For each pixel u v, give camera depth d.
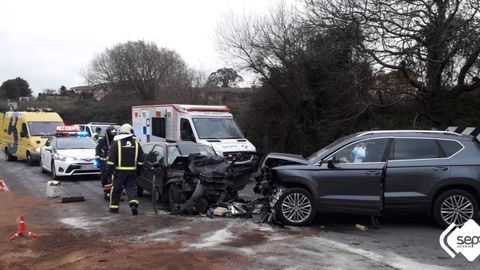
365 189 8.52
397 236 8.02
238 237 7.83
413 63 14.90
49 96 64.94
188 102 35.47
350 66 16.02
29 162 20.88
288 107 20.23
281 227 8.60
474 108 15.80
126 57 51.94
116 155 9.94
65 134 17.61
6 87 82.69
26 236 7.74
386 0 14.40
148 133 19.00
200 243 7.41
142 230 8.34
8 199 11.87
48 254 6.74
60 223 8.96
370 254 6.87
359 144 8.78
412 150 8.66
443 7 13.66
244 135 16.91
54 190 12.16
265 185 9.10
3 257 6.57
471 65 14.73
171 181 10.23
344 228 8.61
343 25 15.37
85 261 6.36
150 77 51.81
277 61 19.42
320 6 16.34
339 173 8.59
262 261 6.46
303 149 19.45
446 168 8.48
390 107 17.64
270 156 9.48
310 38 17.47
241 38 19.97
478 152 8.65
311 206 8.67
